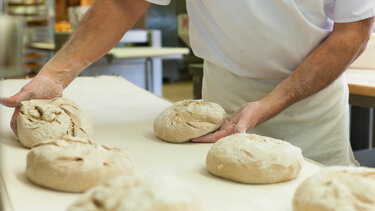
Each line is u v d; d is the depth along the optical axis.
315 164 0.94
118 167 0.77
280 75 1.32
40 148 0.78
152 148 1.03
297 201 0.66
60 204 0.69
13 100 1.08
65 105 1.07
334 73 1.17
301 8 1.20
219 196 0.75
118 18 1.25
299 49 1.25
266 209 0.70
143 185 0.54
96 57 1.25
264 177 0.80
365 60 2.13
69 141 0.82
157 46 3.82
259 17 1.21
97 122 1.29
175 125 1.06
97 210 0.51
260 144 0.85
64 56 1.21
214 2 1.24
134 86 1.92
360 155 2.01
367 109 2.48
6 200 0.70
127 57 3.06
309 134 1.39
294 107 1.35
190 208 0.53
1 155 0.77
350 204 0.61
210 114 1.07
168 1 1.29
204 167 0.90
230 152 0.83
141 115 1.38
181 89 5.50
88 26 1.23
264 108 1.10
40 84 1.13
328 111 1.37
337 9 1.16
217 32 1.33
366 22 1.15
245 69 1.34
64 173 0.73
